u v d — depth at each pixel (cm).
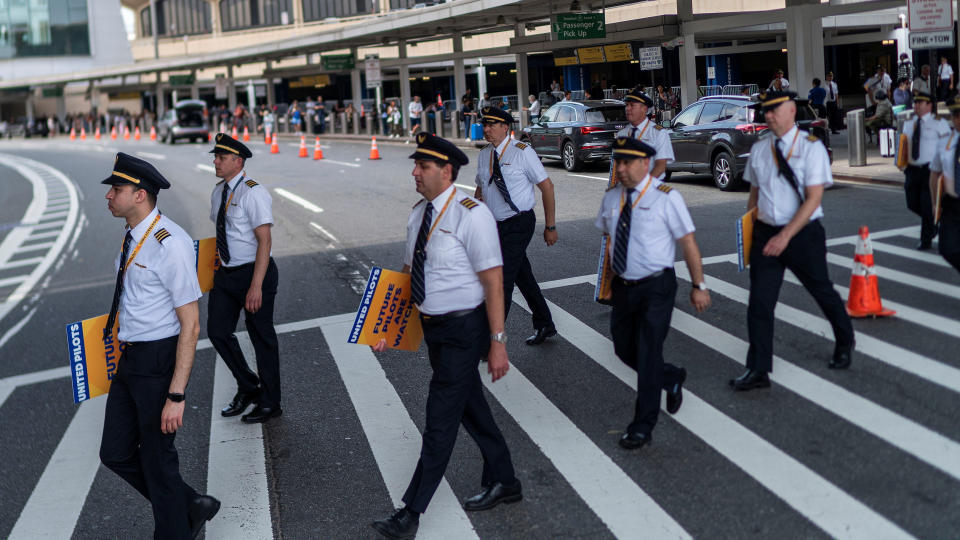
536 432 612
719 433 577
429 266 470
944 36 1352
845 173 1658
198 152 4178
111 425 461
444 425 473
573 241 1279
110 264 1478
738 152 1611
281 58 5381
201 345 930
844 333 660
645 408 564
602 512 489
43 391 821
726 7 3288
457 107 3981
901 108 2033
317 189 2252
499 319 468
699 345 764
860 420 575
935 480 484
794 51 2347
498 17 3338
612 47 2892
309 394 742
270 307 671
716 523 462
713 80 3809
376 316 498
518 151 752
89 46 8612
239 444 641
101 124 7469
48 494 587
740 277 991
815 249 625
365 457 600
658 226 548
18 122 8131
